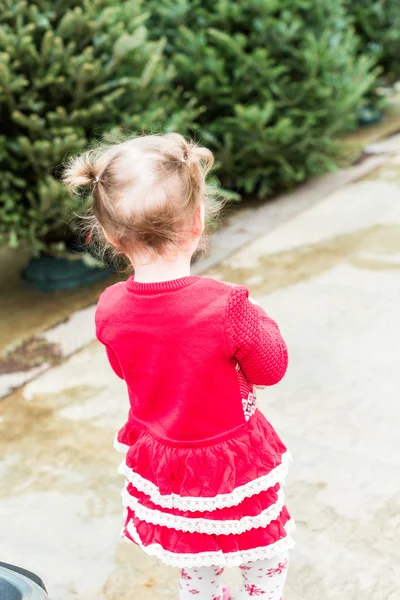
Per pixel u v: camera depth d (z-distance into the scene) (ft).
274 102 15.94
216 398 4.55
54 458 8.60
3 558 7.09
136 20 12.56
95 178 4.41
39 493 8.02
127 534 5.23
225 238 14.89
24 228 12.09
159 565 6.85
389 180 17.38
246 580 5.20
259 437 4.77
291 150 16.34
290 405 9.02
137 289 4.50
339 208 15.94
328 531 6.93
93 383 10.18
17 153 11.60
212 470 4.62
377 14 21.40
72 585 6.69
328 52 16.28
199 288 4.40
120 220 4.28
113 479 8.13
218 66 15.44
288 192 17.43
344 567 6.49
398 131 21.97
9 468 8.50
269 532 4.81
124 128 11.94
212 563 4.72
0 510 7.80
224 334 4.34
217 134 16.35
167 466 4.68
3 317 12.61
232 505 4.63
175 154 4.32
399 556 6.55
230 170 16.46
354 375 9.53
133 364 4.67
